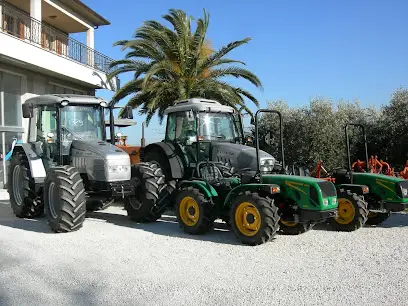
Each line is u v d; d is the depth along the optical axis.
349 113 17.34
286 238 7.70
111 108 9.64
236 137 9.99
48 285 5.20
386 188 8.37
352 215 8.20
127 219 9.86
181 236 7.96
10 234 8.09
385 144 16.28
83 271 5.72
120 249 6.91
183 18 16.11
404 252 6.55
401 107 15.53
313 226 8.80
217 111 9.66
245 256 6.45
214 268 5.83
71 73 19.16
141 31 16.08
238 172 8.33
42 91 18.61
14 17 18.22
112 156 8.51
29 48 16.45
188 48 16.12
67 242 7.39
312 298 4.67
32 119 9.91
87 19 22.92
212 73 16.84
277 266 5.91
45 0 19.00
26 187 9.42
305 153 16.50
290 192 7.33
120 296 4.82
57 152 9.04
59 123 8.88
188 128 9.73
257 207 7.02
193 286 5.10
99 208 9.95
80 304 4.61
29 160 9.38
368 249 6.80
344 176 8.88
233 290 4.95
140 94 16.56
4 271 5.75
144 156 10.62
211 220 7.92
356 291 4.86
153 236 7.94
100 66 21.95
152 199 9.13
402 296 4.69
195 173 8.84
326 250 6.78
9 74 17.00
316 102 16.59
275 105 17.91
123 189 8.63
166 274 5.57
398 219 9.66
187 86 16.14
